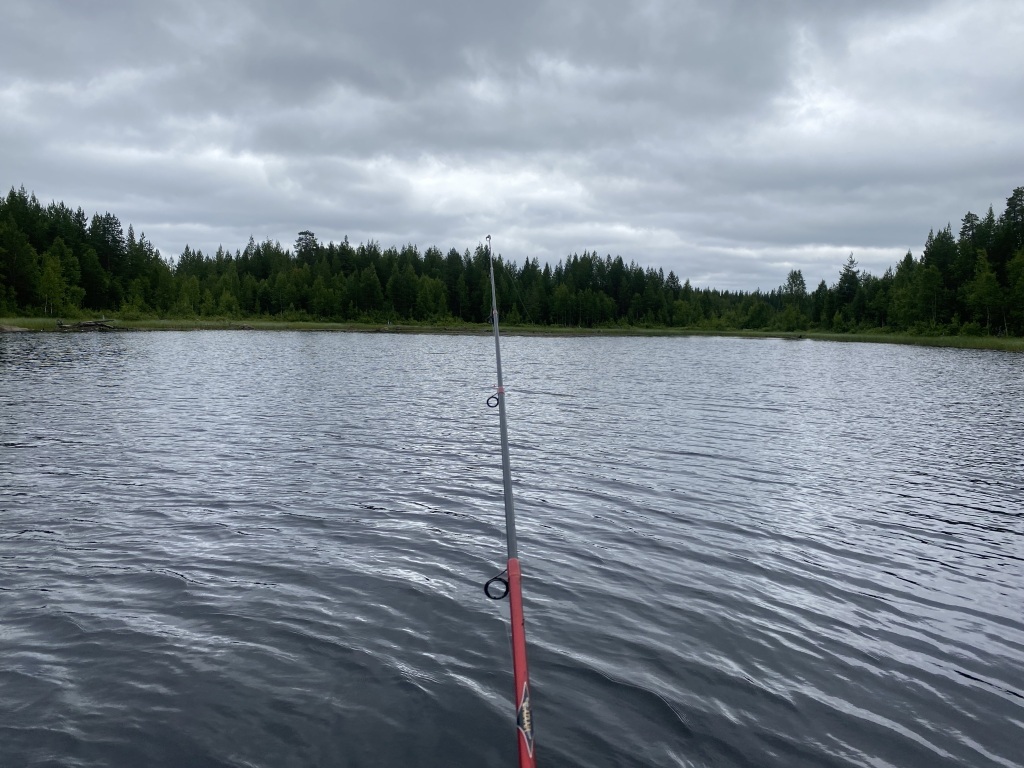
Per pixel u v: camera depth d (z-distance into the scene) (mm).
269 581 6250
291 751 3820
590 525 8266
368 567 6660
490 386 24047
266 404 17953
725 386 25859
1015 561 7402
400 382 24719
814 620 5781
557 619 5598
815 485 10547
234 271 114312
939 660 5148
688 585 6457
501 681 4605
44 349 38000
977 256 86812
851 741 4074
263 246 130625
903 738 4121
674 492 9906
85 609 5555
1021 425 17031
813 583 6617
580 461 11820
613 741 3973
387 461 11484
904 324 92438
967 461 12578
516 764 3754
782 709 4387
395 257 121000
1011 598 6402
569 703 4359
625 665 4875
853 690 4668
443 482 10164
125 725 4004
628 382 26641
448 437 13789
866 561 7281
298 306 104562
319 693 4402
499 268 111125
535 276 119062
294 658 4840
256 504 8773
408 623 5445
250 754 3785
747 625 5625
